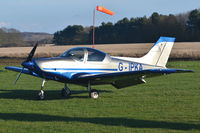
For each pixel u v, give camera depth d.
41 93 30.59
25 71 32.94
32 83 44.25
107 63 32.72
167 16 168.12
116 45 185.00
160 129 18.84
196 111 23.95
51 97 32.28
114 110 24.86
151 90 35.75
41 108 25.89
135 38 199.62
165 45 37.28
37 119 21.77
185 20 164.25
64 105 27.28
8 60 95.50
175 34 163.75
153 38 179.00
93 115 23.05
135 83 31.89
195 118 21.64
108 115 23.02
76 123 20.41
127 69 34.25
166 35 165.88
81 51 31.86
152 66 36.56
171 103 27.44
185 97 30.41
